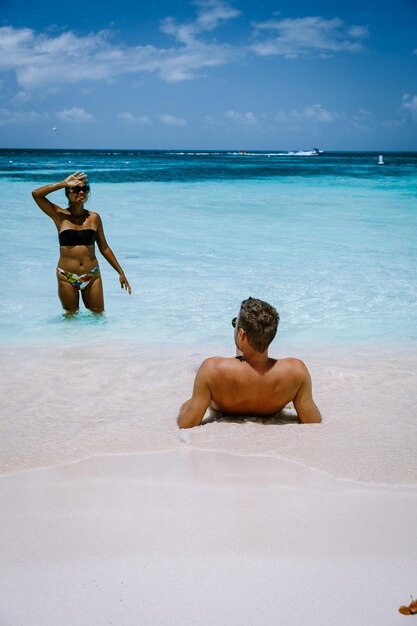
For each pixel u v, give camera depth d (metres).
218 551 1.89
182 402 3.45
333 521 2.06
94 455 2.64
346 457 2.59
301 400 3.03
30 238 10.34
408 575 1.77
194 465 2.53
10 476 2.43
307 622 1.58
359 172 38.78
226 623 1.58
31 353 4.48
